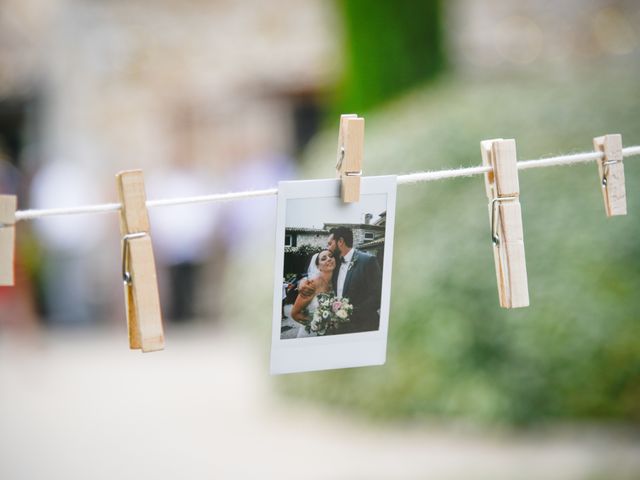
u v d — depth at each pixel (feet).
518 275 6.14
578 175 16.29
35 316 30.12
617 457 14.40
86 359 27.78
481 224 16.31
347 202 5.91
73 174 33.42
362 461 15.61
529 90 18.25
